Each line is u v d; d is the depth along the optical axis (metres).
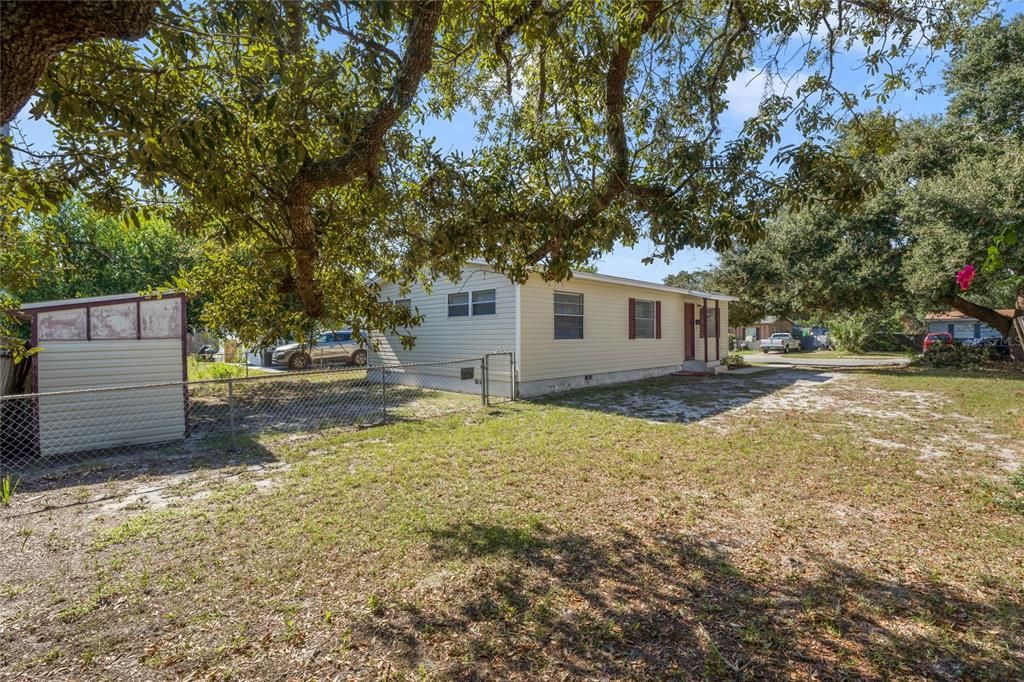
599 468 5.43
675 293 15.87
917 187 14.23
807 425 7.64
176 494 4.75
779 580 3.11
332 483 5.00
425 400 10.57
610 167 4.00
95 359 6.55
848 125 4.80
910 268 14.68
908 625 2.64
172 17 2.50
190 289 5.75
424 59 3.05
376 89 3.08
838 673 2.28
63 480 5.20
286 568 3.29
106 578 3.20
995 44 14.00
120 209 2.90
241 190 3.08
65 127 2.62
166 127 2.53
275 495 4.68
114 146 2.70
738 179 3.68
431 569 3.26
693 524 3.97
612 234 4.19
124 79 2.57
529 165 4.03
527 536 3.70
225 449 6.45
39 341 6.23
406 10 2.91
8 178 2.64
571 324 12.05
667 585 3.06
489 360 11.19
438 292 12.43
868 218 15.34
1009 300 26.84
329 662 2.39
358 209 4.06
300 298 4.94
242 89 2.84
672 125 5.17
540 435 7.01
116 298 6.71
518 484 4.93
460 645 2.51
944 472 5.24
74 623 2.73
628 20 3.57
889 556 3.42
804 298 17.64
